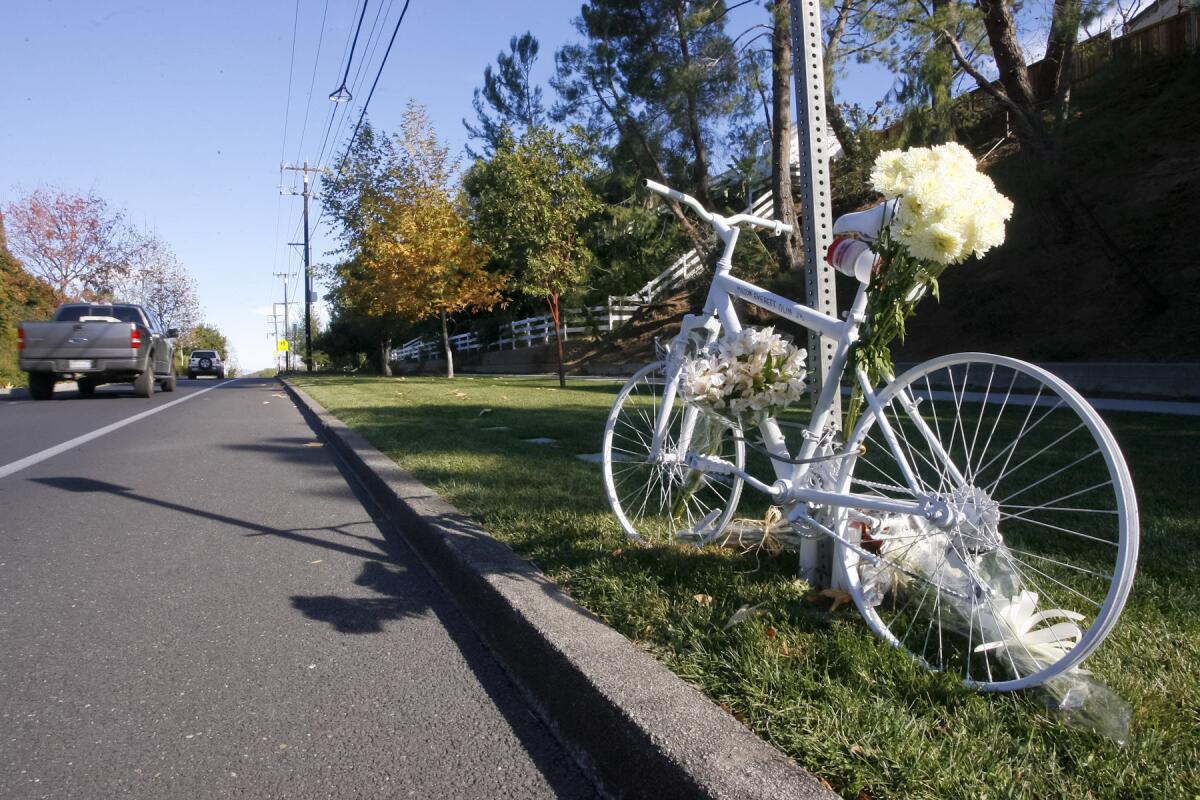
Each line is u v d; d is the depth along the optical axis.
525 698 2.71
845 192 19.77
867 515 2.74
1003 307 14.91
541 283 17.62
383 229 23.00
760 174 20.70
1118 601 1.99
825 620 2.68
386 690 2.77
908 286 2.55
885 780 1.80
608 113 21.89
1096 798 1.74
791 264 15.59
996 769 1.83
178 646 3.14
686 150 21.34
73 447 8.40
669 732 1.97
